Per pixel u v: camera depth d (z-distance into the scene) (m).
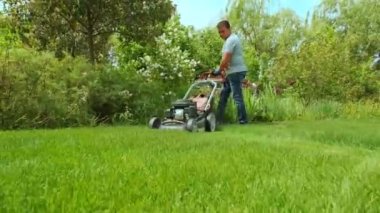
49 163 3.04
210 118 7.69
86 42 12.80
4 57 8.53
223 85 8.96
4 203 1.95
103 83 10.03
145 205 1.89
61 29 11.62
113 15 11.25
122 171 2.71
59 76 9.33
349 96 15.95
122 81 10.25
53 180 2.45
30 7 10.94
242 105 8.78
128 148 3.95
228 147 4.08
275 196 2.03
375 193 2.04
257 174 2.63
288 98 12.18
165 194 2.11
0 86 7.99
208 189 2.24
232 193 2.13
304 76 15.00
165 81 12.18
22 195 2.09
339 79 15.70
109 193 2.12
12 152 3.65
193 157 3.35
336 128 6.76
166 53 12.31
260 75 17.48
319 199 1.94
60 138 4.86
